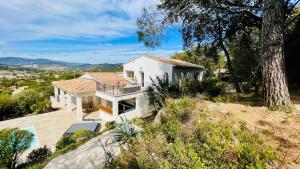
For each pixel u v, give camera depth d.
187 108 6.21
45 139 12.45
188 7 8.66
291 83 12.43
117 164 5.51
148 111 18.33
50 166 7.66
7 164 8.07
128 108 18.31
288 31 12.40
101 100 19.56
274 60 6.37
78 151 8.73
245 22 11.87
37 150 9.70
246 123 5.15
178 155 3.38
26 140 8.78
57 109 20.00
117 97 15.51
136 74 22.19
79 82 20.61
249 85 13.59
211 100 9.21
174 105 6.56
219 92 11.24
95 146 8.89
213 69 24.84
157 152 4.06
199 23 11.86
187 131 4.47
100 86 17.41
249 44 14.13
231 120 5.29
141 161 4.14
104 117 16.94
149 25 8.48
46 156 9.34
